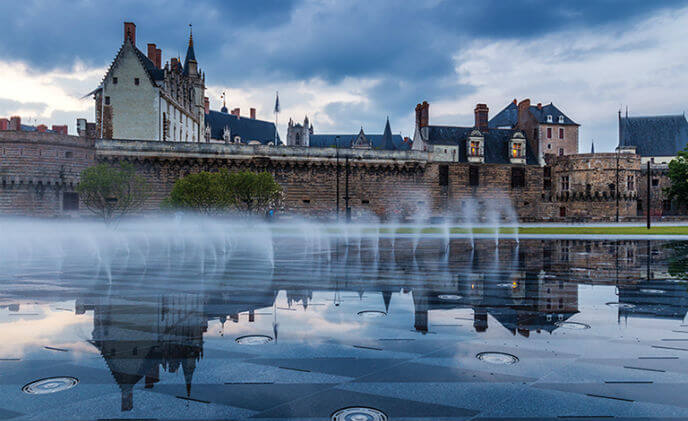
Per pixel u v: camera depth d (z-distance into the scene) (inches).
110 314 291.4
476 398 158.7
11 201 1660.9
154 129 2047.2
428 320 273.0
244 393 163.9
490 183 2357.3
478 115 2600.9
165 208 1528.1
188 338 235.6
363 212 2191.2
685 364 193.0
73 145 1802.4
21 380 176.7
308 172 2127.2
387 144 4222.4
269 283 418.6
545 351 211.3
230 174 1625.2
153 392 164.6
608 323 264.7
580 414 145.9
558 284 409.7
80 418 144.0
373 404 154.2
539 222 2091.5
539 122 2591.0
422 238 1163.9
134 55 2054.6
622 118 3024.1
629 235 1206.3
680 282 421.7
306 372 185.2
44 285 413.1
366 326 259.4
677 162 2486.5
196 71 2908.5
